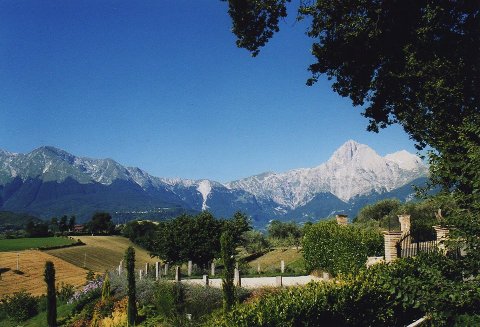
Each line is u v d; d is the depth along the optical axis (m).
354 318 11.43
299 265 39.25
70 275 98.81
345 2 20.77
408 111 20.88
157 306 27.08
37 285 84.38
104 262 128.12
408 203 59.34
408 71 19.66
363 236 25.67
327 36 22.86
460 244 7.62
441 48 19.22
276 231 97.12
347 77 24.00
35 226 172.38
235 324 10.12
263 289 24.75
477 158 7.62
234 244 49.50
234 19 22.81
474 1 18.25
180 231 48.03
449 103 18.23
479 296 6.98
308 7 21.67
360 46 21.66
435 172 8.36
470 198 7.72
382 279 8.23
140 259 140.88
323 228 28.86
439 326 7.44
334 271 27.20
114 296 32.62
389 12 20.12
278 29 22.91
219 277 36.62
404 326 12.31
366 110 24.19
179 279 32.62
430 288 7.51
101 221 190.88
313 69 24.17
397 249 20.45
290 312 10.33
